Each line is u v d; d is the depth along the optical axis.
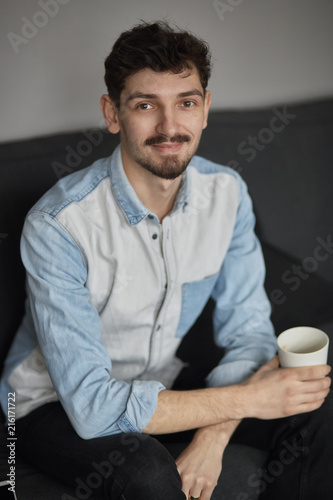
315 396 1.30
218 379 1.45
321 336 1.32
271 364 1.38
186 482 1.26
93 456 1.20
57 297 1.28
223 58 1.93
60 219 1.31
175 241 1.45
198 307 1.55
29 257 1.32
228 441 1.37
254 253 1.57
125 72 1.24
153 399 1.24
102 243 1.36
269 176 1.88
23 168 1.58
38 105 1.75
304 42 2.00
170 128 1.25
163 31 1.24
